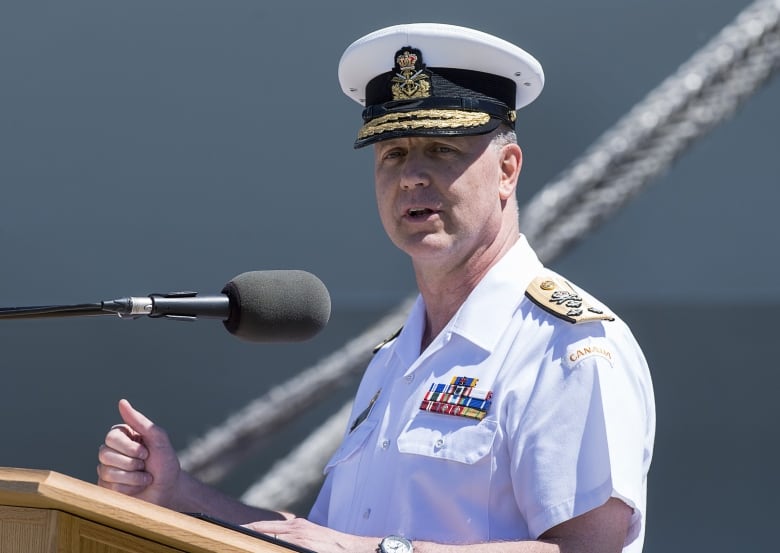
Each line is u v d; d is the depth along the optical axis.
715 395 109.31
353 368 45.69
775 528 50.22
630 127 51.88
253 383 122.38
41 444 75.62
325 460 37.78
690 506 55.41
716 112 51.72
